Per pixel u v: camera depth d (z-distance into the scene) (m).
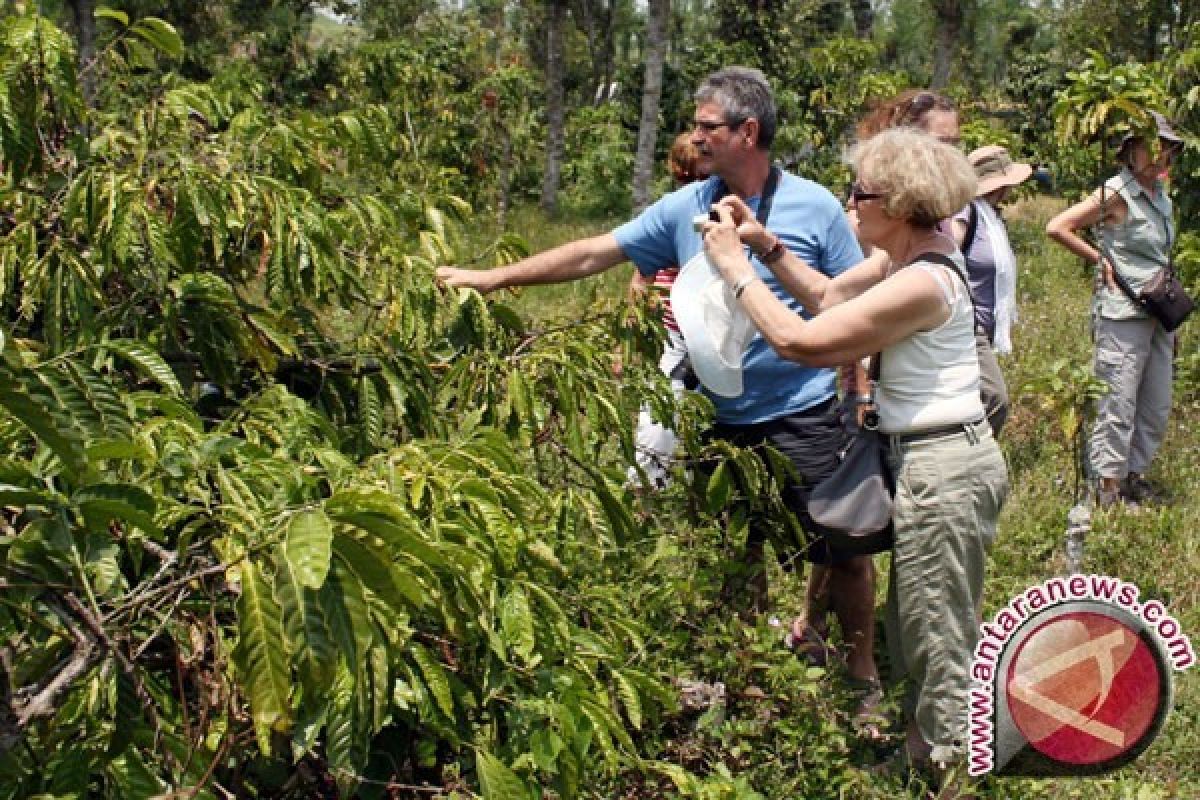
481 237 12.39
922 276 3.12
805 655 4.02
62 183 2.79
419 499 2.12
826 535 3.35
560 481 3.23
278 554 1.74
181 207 2.69
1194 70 7.95
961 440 3.24
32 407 1.71
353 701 2.11
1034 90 23.56
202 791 1.96
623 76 21.34
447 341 3.26
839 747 3.31
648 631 3.14
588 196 20.47
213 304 2.80
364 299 3.10
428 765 2.42
